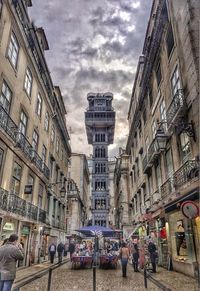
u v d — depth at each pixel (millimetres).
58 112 28438
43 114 21984
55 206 26422
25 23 16984
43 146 21938
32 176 18422
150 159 17891
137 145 26500
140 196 24500
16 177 15297
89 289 8438
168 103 15094
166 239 14703
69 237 32344
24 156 15891
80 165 53750
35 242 18344
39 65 20531
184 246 12102
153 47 17750
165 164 15531
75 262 15844
